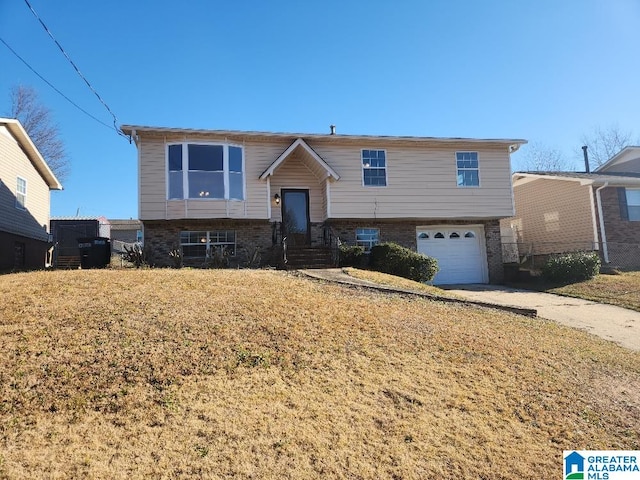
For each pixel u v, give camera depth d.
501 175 18.27
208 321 6.87
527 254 21.69
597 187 19.83
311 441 4.37
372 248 15.97
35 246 21.30
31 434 4.16
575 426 5.12
